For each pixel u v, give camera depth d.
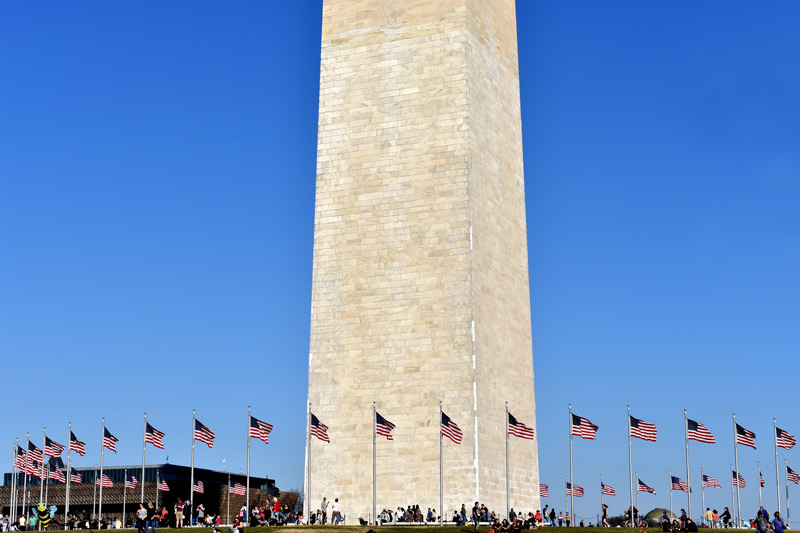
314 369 77.75
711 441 73.56
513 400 79.44
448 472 72.75
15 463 86.62
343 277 78.19
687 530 67.38
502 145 82.81
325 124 80.81
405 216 77.31
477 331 74.75
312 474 76.50
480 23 81.38
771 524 64.44
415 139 78.12
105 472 107.56
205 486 104.69
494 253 79.19
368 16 81.31
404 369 75.31
